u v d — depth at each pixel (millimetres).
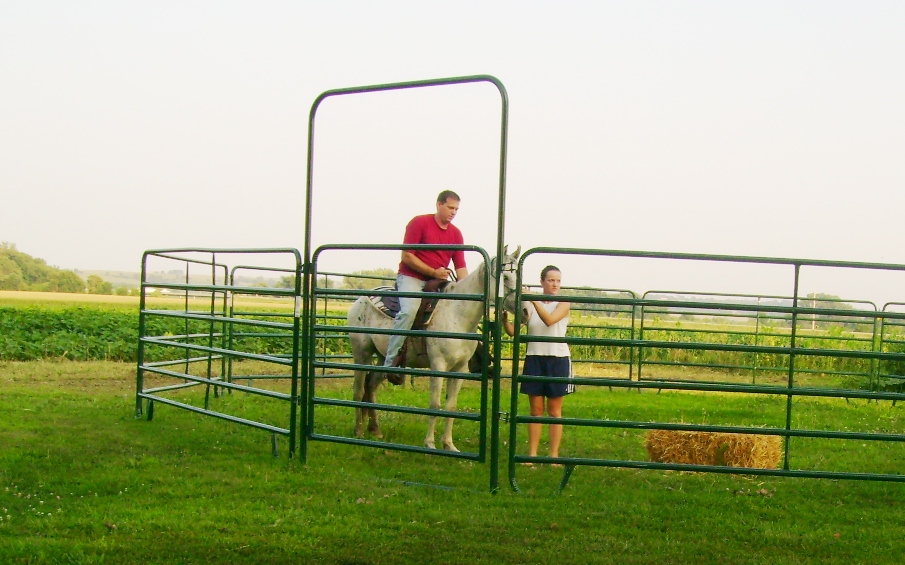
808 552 4418
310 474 5848
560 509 5082
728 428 5281
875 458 7262
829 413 10922
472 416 5543
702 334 16938
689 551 4352
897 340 13094
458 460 6652
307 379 6219
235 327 16188
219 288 6930
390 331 5875
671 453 6625
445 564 4055
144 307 8281
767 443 6539
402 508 4992
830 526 4926
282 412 9039
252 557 4078
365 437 7629
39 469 5789
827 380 15820
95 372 12641
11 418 7859
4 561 3895
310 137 6148
